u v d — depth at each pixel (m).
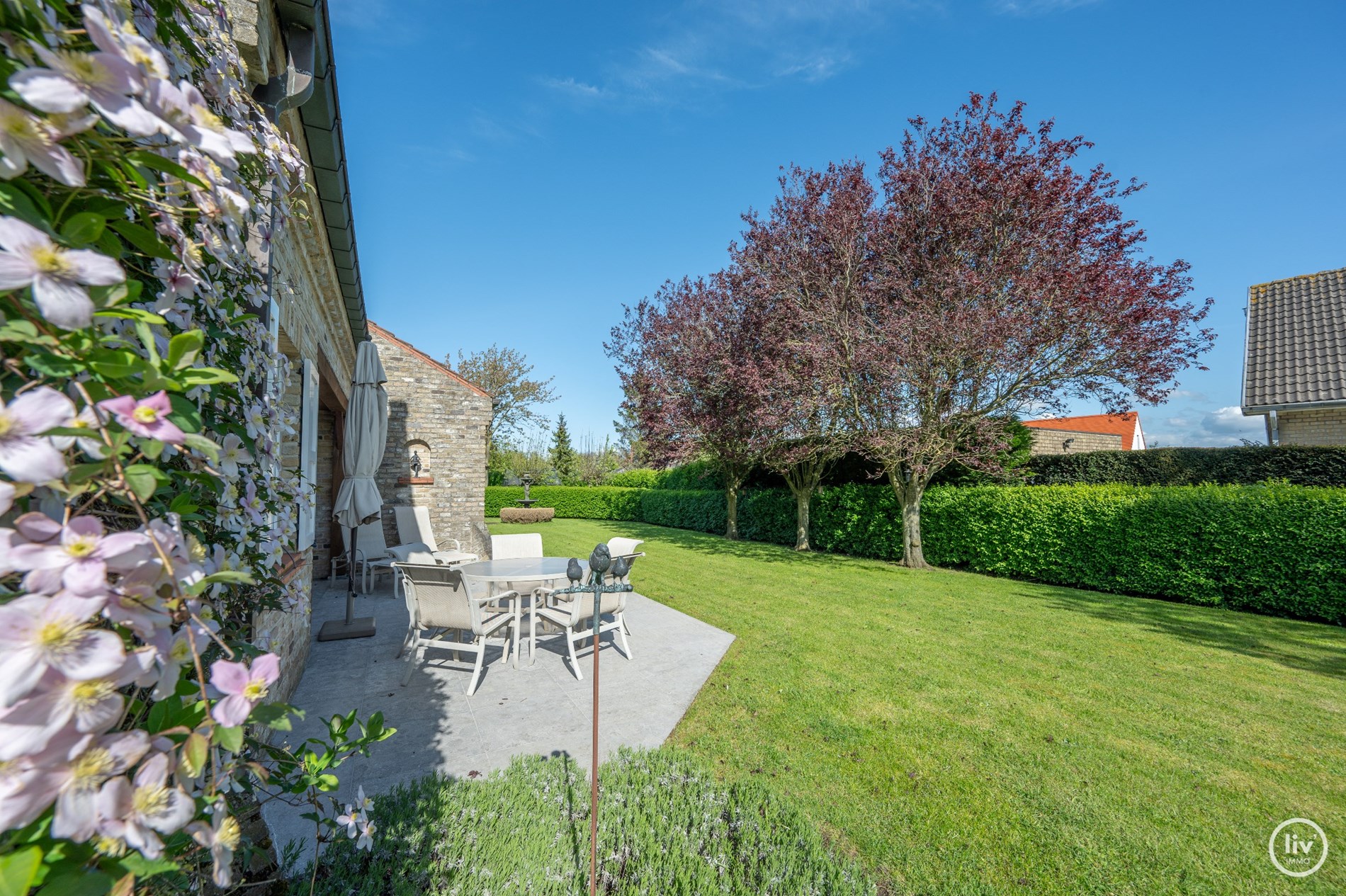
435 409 11.48
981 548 10.54
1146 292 9.12
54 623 0.53
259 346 1.61
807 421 11.84
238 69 1.41
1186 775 3.44
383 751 3.58
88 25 0.62
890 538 12.27
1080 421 29.22
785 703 4.46
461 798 2.84
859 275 11.55
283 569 3.23
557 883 2.25
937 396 10.34
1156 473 10.72
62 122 0.61
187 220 1.01
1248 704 4.50
